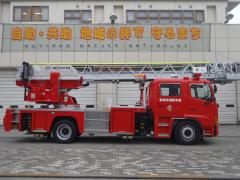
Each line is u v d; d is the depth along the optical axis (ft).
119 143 49.62
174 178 28.30
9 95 80.18
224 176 28.78
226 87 80.12
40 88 51.90
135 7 97.71
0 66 79.10
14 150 42.14
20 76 52.29
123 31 79.10
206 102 48.37
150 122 49.21
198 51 79.05
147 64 55.93
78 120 49.39
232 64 55.21
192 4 98.27
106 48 78.79
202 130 48.19
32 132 49.85
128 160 35.58
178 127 48.16
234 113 79.92
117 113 49.06
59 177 28.55
